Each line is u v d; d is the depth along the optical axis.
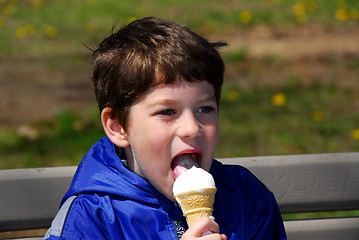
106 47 6.65
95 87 6.77
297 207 8.32
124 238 6.44
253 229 7.38
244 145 17.41
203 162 6.32
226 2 35.47
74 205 6.42
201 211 5.98
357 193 8.35
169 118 6.12
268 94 22.00
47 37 29.00
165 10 33.75
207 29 30.11
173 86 6.07
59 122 19.14
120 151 7.05
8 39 28.75
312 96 21.83
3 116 19.88
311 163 8.27
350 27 30.81
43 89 22.48
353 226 8.57
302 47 27.64
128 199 6.56
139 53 6.21
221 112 20.02
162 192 6.45
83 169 6.80
